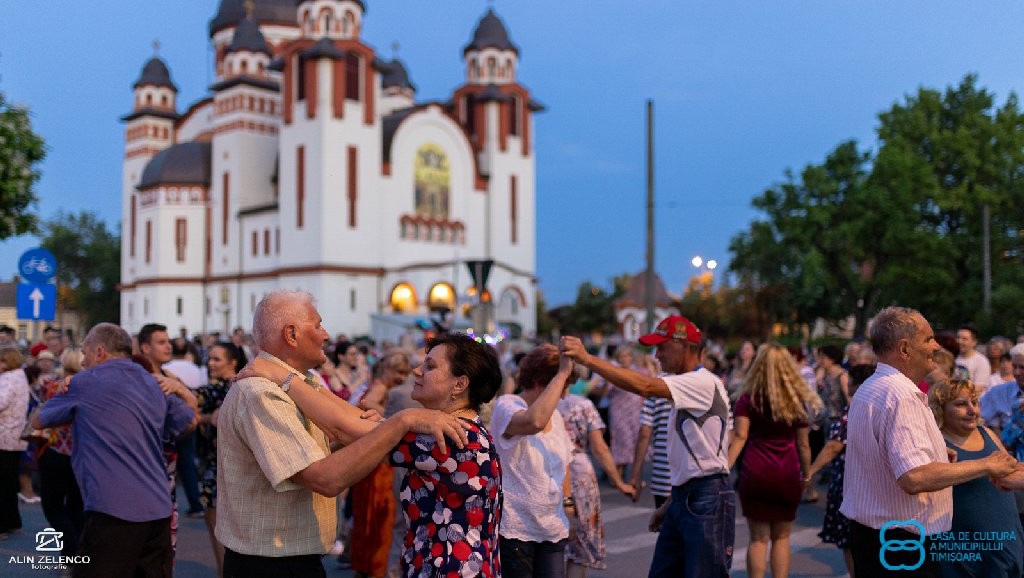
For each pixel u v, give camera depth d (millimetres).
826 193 46031
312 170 60500
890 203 44656
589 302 84688
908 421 4410
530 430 5047
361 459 3477
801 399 6707
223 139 69625
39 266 14180
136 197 79625
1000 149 48812
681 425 5738
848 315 49844
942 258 45500
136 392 5707
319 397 3736
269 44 77375
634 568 8695
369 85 62625
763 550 6762
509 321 68000
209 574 8445
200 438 11648
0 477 9969
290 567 3752
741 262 47750
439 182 68062
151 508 5594
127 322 78312
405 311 56906
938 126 50250
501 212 71812
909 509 4504
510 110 73250
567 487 6078
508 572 5305
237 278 67500
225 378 8289
